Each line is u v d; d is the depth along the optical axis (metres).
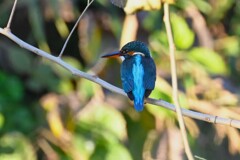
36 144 12.43
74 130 12.09
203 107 12.46
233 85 13.97
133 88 7.96
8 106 12.61
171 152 12.24
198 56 12.88
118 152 11.89
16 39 7.74
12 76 12.80
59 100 12.38
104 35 12.70
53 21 13.59
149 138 12.49
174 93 6.68
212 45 13.23
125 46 8.61
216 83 12.85
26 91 13.31
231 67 14.43
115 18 12.71
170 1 6.74
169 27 6.72
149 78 8.11
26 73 13.04
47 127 12.56
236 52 14.41
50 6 12.47
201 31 13.16
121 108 12.30
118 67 12.49
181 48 12.74
